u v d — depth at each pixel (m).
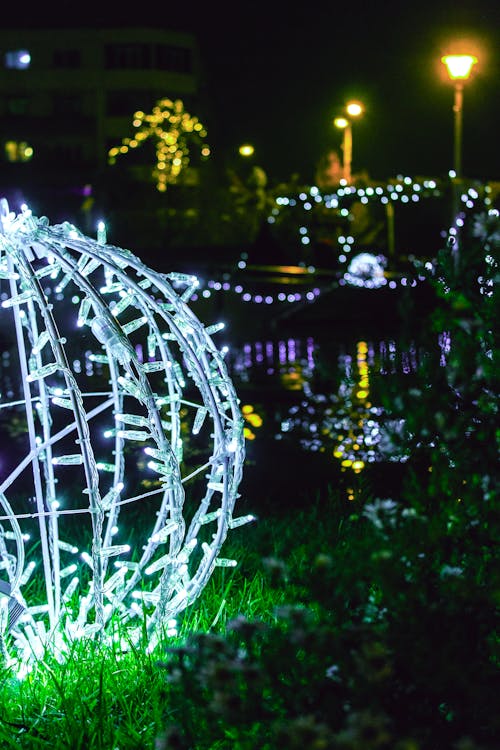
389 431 3.69
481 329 3.79
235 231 53.16
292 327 20.77
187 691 3.40
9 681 4.56
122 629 4.97
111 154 58.25
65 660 4.69
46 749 3.92
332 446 11.94
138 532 7.23
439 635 3.39
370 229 43.97
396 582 3.43
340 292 21.48
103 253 4.76
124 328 4.80
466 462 3.71
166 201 54.66
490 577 3.62
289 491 9.39
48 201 58.41
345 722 3.26
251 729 3.46
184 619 5.18
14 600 4.72
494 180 26.05
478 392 3.79
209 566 5.02
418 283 4.13
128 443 11.37
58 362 4.38
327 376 4.02
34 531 7.29
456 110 25.09
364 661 3.21
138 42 75.69
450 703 3.50
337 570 3.57
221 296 31.19
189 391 15.61
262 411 15.35
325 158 45.56
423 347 3.90
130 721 4.08
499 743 3.52
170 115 56.84
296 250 46.75
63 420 13.24
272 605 5.40
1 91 75.69
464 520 3.60
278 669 3.37
